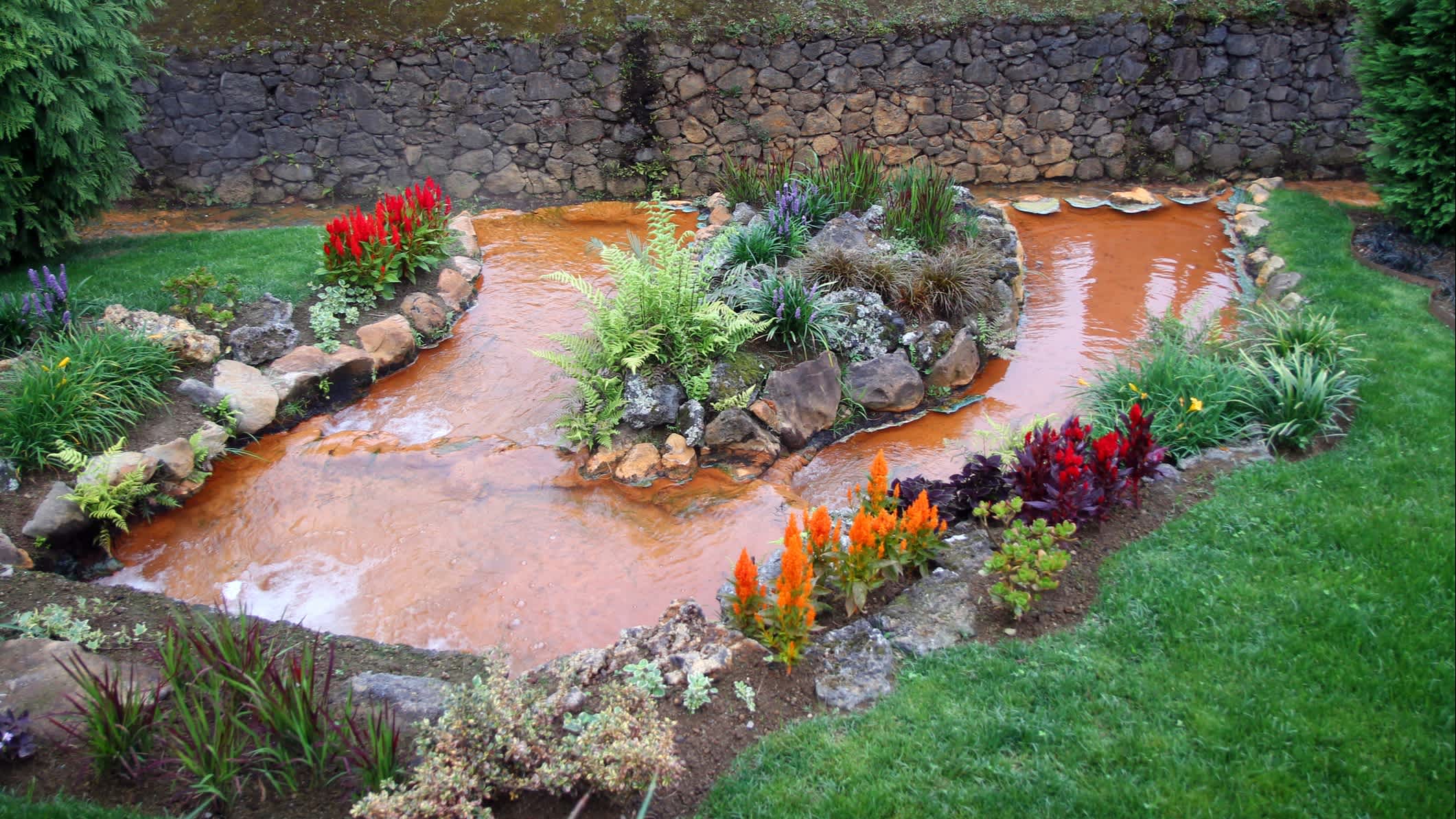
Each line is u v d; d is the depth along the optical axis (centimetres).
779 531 587
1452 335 700
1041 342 820
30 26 760
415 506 612
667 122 1134
